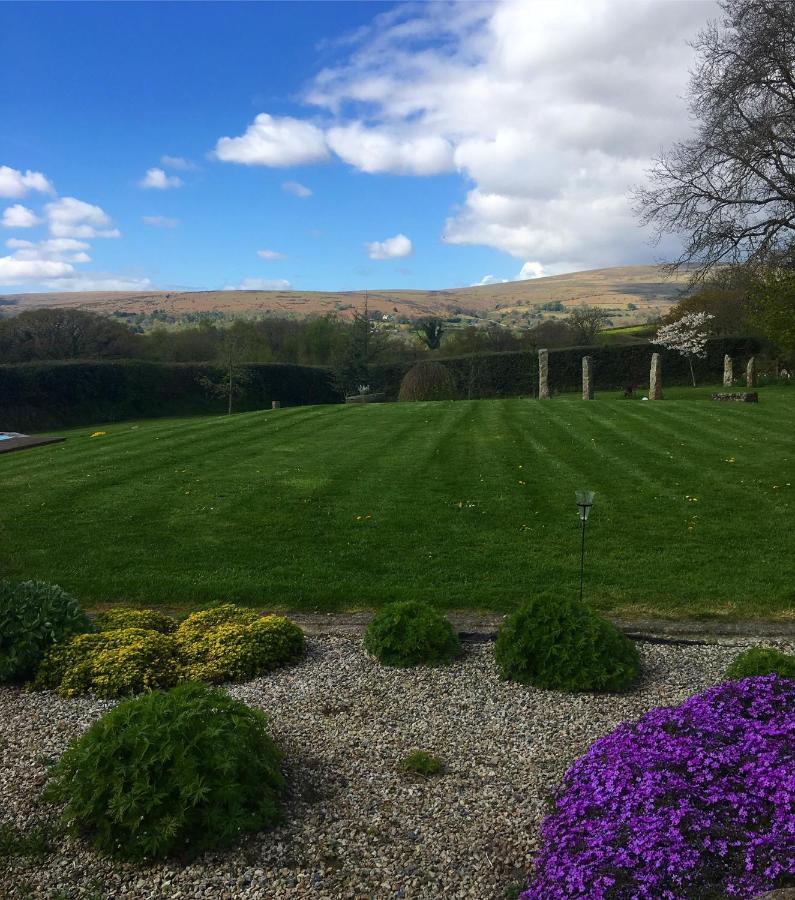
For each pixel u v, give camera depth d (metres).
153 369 37.78
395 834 3.41
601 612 6.75
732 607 6.77
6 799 3.73
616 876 2.72
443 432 17.78
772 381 35.22
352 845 3.33
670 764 3.34
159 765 3.40
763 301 23.69
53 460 14.84
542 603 5.44
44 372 32.94
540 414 20.92
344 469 13.35
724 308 39.19
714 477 12.10
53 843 3.38
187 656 5.51
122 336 45.09
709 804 3.04
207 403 39.97
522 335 54.50
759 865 2.67
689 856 2.72
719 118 18.05
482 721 4.53
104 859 3.27
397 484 12.04
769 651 4.73
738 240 18.67
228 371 39.25
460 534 9.22
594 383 41.62
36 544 8.96
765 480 11.78
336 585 7.53
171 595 7.40
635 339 51.38
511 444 15.80
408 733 4.39
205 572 7.99
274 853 3.28
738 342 38.94
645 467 13.07
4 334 41.19
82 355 42.97
